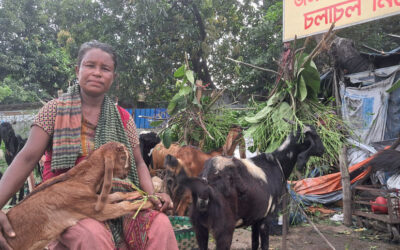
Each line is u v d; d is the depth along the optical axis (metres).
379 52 9.84
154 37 14.77
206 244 3.36
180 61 16.02
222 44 16.25
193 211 3.31
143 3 13.71
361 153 7.47
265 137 4.57
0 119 14.61
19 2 21.16
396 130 8.03
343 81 9.27
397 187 6.02
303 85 4.43
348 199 6.16
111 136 2.34
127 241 2.22
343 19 5.74
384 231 5.73
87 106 2.34
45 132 2.20
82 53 2.32
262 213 3.55
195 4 14.84
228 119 5.64
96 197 2.00
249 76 13.35
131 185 2.42
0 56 19.16
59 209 1.92
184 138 5.51
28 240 1.87
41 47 21.94
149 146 5.90
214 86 16.38
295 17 6.31
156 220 2.18
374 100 8.38
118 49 13.95
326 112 4.59
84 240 1.86
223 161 3.39
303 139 3.94
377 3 5.41
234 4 16.59
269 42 13.84
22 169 2.13
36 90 20.44
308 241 5.36
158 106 16.75
